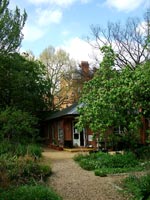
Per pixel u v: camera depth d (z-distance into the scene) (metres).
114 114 18.92
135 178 13.18
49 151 28.97
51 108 42.53
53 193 11.09
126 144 20.75
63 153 26.66
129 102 18.91
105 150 22.61
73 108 31.38
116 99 18.95
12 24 30.12
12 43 30.75
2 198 10.37
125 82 19.31
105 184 13.52
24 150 19.91
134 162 17.50
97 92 20.33
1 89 32.81
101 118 19.16
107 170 16.19
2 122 23.00
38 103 38.22
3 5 29.75
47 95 41.09
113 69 20.75
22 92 34.56
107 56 21.02
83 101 21.08
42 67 40.41
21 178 13.63
